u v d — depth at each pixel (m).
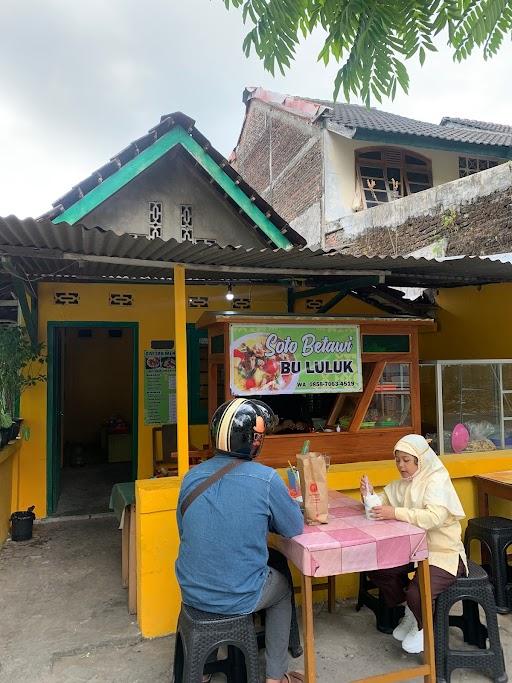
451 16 1.45
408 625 3.32
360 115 12.91
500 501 4.51
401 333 4.50
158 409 6.66
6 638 3.44
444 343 6.93
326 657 3.19
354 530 2.75
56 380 6.61
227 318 3.97
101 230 3.14
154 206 6.77
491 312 6.13
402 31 1.46
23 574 4.50
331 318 4.23
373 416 4.48
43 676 3.02
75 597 4.05
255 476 2.57
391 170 12.05
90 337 10.39
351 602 3.93
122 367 10.51
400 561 2.67
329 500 3.38
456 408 4.78
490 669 2.96
